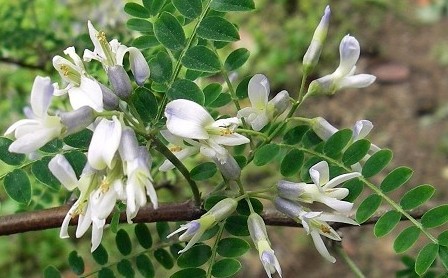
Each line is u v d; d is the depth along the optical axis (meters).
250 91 0.10
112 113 0.09
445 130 0.37
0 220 0.11
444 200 0.33
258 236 0.10
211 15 0.11
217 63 0.10
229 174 0.10
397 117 0.37
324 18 0.11
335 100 0.38
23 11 0.18
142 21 0.12
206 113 0.09
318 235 0.10
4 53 0.18
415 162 0.35
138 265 0.12
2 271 0.27
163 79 0.10
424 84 0.39
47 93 0.08
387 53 0.41
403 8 0.44
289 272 0.30
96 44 0.10
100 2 0.18
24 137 0.08
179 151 0.10
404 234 0.10
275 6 0.40
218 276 0.10
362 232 0.31
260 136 0.11
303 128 0.11
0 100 0.20
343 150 0.10
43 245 0.27
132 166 0.08
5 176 0.10
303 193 0.10
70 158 0.10
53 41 0.17
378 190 0.10
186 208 0.11
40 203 0.14
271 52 0.38
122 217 0.11
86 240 0.27
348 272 0.30
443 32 0.42
